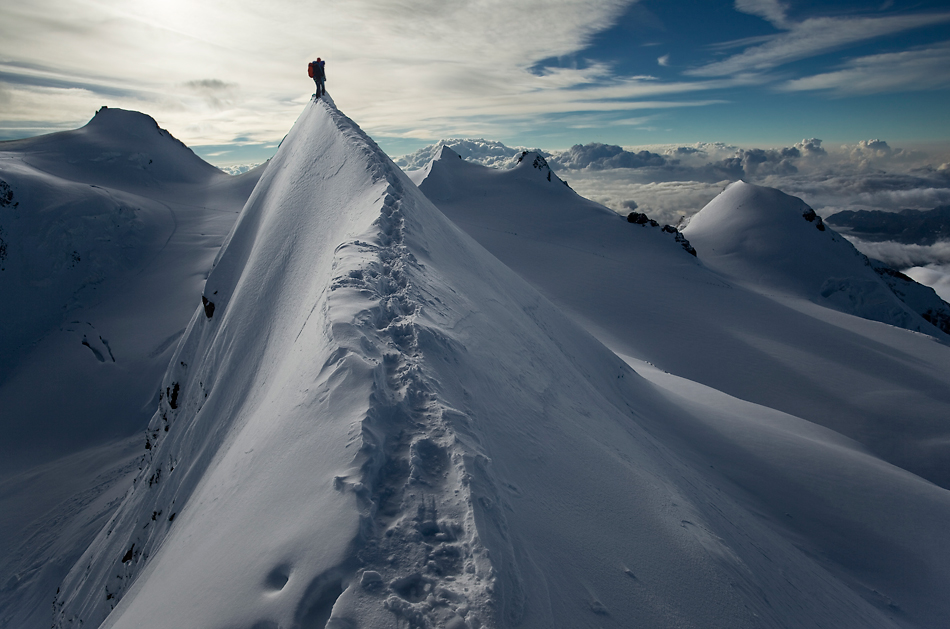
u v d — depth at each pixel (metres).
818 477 16.70
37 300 62.22
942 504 15.80
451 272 12.69
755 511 14.10
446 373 6.58
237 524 4.96
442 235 16.34
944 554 13.28
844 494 15.80
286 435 5.75
